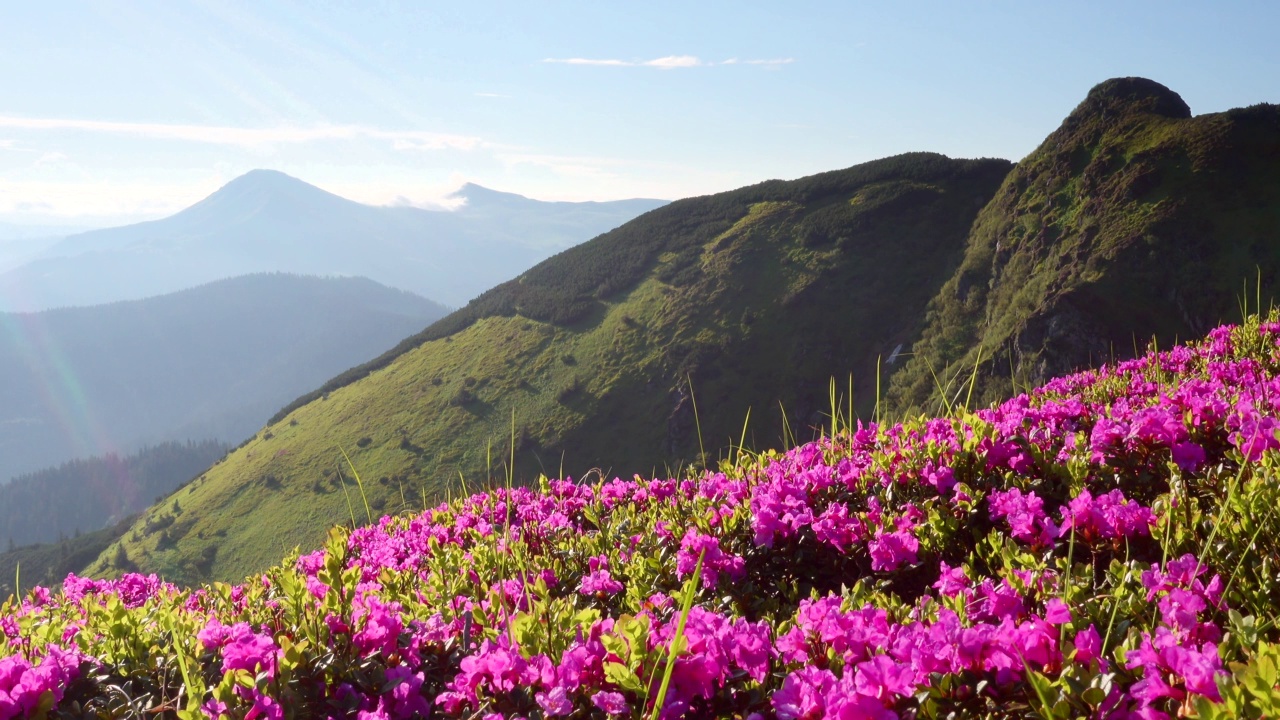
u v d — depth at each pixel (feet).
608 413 548.31
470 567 18.71
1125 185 449.06
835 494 20.15
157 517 587.27
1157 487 17.52
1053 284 422.00
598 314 649.20
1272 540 12.27
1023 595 11.69
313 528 496.64
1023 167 555.69
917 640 9.82
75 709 12.16
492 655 10.78
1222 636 9.57
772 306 591.78
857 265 610.65
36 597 24.81
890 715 8.63
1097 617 10.82
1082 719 8.23
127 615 15.53
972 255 540.52
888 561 15.70
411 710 11.53
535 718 10.04
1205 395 20.98
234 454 650.02
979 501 17.66
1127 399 25.70
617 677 9.68
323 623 12.98
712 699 10.32
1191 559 11.31
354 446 570.05
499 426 556.92
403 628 13.34
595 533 22.30
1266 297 361.51
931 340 507.71
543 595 12.74
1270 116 446.19
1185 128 465.47
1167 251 398.83
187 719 10.43
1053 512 18.07
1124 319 374.02
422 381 628.69
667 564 17.70
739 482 22.15
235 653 11.77
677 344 579.89
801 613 11.27
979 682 9.03
